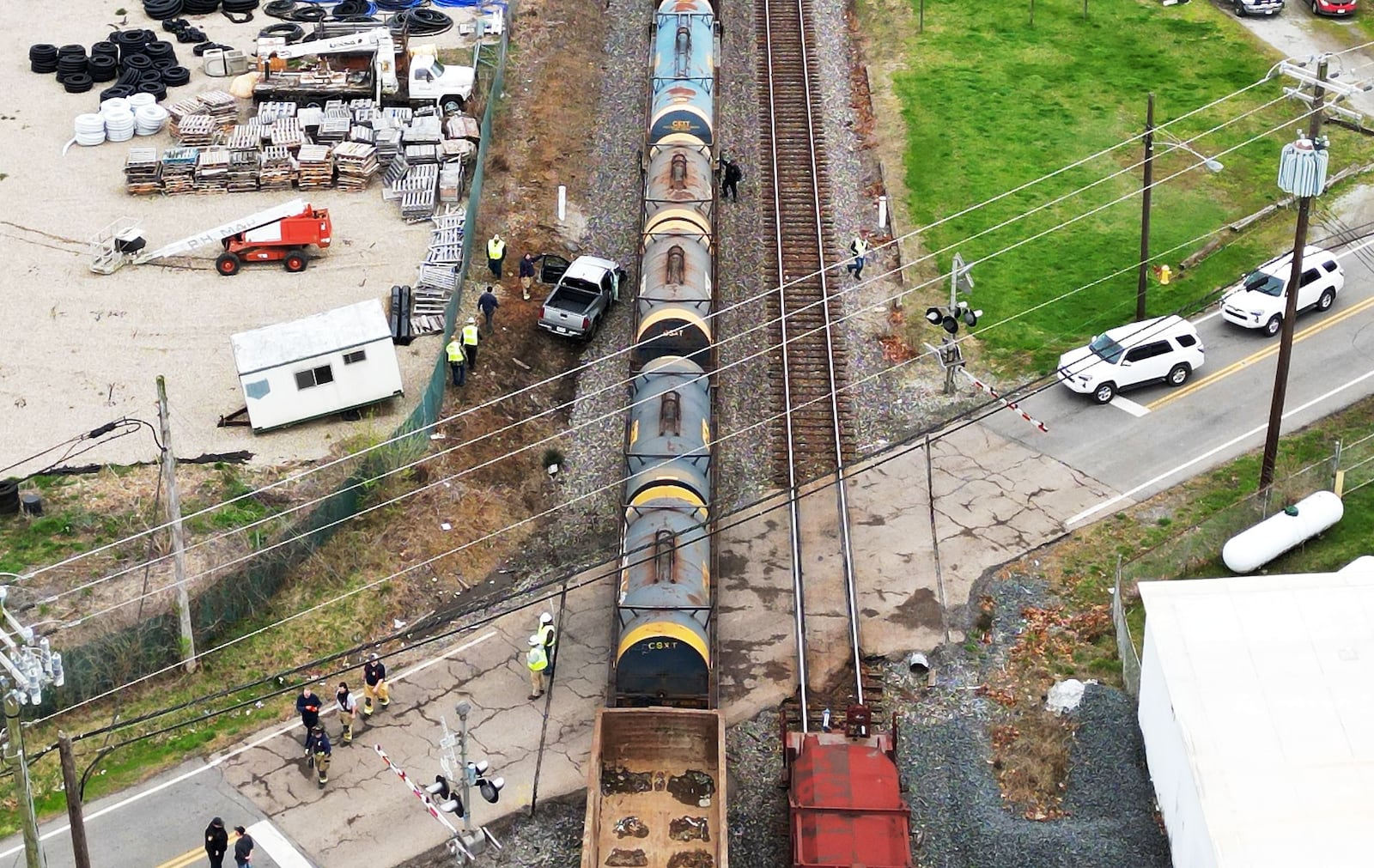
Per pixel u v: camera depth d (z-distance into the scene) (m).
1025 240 55.78
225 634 39.75
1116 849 33.75
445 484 44.22
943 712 38.06
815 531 43.91
